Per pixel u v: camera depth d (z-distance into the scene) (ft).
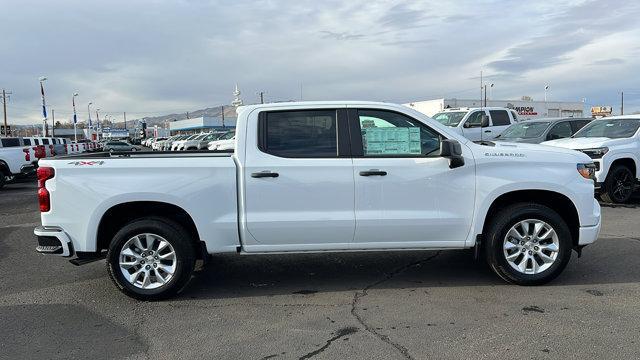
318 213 17.20
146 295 17.15
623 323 14.57
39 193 17.10
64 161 16.93
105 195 16.74
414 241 17.70
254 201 17.07
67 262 22.81
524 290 17.58
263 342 13.94
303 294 17.81
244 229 17.08
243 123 17.39
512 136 45.93
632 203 36.45
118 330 15.01
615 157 35.19
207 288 18.70
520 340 13.60
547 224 17.69
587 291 17.37
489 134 56.18
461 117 56.70
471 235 17.71
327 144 17.46
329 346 13.56
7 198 47.32
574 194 17.80
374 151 17.52
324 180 17.15
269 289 18.43
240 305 16.87
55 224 16.98
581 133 40.22
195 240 17.83
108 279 20.10
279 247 17.39
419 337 13.96
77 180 16.80
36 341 14.32
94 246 17.04
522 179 17.53
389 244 17.65
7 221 34.17
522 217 17.62
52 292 18.60
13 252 24.95
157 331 14.87
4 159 55.01
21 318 16.07
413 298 17.06
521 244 17.90
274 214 17.13
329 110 17.66
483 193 17.52
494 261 17.81
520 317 15.17
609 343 13.30
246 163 17.06
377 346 13.47
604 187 35.35
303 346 13.62
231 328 14.97
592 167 18.35
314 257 22.57
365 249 17.65
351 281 19.11
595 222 18.12
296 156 17.26
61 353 13.55
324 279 19.43
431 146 17.72
